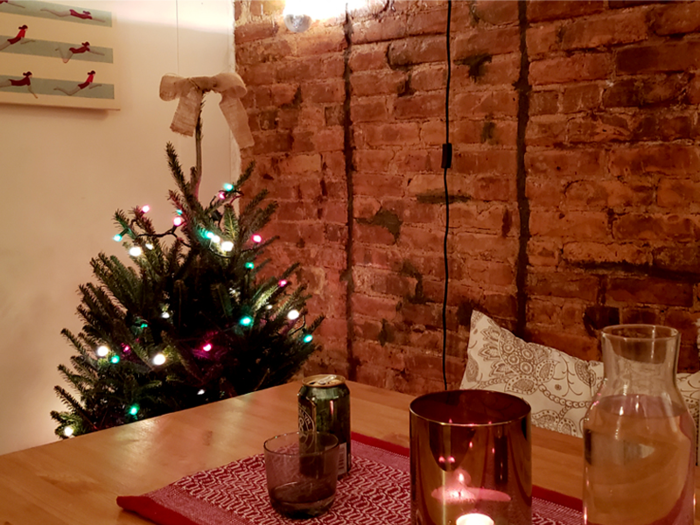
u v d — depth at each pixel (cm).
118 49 246
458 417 76
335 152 241
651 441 64
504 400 74
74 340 204
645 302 174
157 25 259
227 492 96
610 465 66
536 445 117
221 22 279
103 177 249
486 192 201
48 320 238
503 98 195
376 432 123
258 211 213
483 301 206
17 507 94
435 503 67
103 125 247
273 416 133
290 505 86
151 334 195
